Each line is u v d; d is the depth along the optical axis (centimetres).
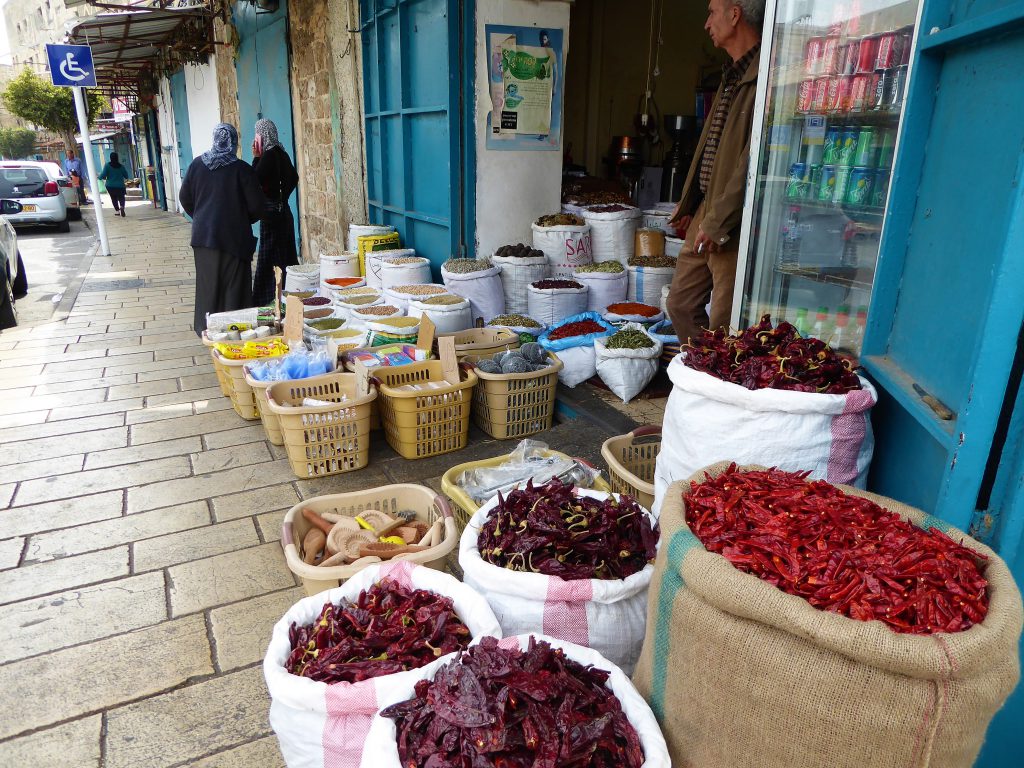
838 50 244
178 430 434
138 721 215
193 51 1345
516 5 513
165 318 735
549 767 128
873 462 222
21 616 262
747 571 140
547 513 198
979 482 156
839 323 251
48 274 1020
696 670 142
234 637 251
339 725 156
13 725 213
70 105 3478
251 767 200
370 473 376
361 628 181
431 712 141
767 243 288
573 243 533
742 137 322
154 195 2494
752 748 135
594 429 405
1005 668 121
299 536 254
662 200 734
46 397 493
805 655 125
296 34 861
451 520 241
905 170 199
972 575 130
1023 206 138
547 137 556
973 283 165
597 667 158
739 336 231
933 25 187
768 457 200
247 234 557
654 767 135
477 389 416
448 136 529
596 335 444
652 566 189
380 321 468
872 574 131
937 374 180
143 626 257
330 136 812
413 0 559
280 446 409
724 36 324
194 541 312
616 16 744
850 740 123
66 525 324
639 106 780
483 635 166
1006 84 155
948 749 119
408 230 648
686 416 215
